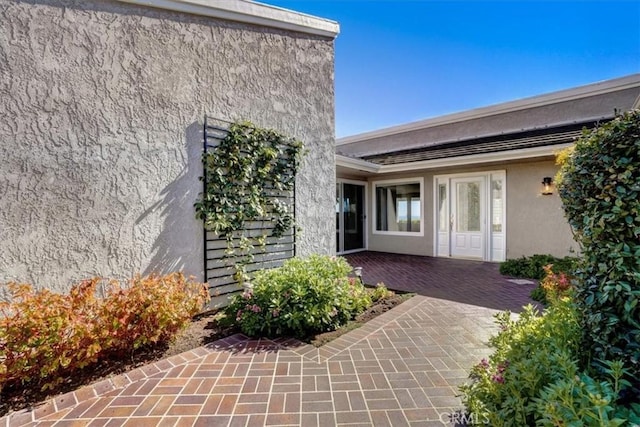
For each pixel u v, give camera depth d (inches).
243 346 148.9
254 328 162.1
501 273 315.9
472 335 160.9
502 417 76.5
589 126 353.1
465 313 194.7
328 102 273.3
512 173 369.1
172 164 181.9
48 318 112.1
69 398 107.8
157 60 175.9
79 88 150.6
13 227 134.6
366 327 172.4
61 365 114.5
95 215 155.3
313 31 255.4
